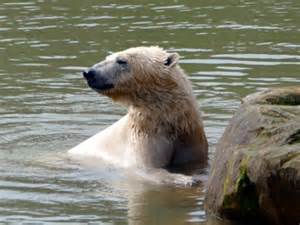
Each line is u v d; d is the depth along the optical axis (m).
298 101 12.44
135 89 15.05
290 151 10.67
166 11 25.69
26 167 14.52
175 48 21.52
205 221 11.58
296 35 22.42
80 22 24.48
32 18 25.12
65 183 13.66
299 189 10.41
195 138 15.09
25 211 12.14
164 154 14.92
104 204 12.51
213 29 23.36
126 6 26.47
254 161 10.95
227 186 11.32
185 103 15.04
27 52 21.67
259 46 21.45
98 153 15.34
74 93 18.56
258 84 18.39
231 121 12.21
